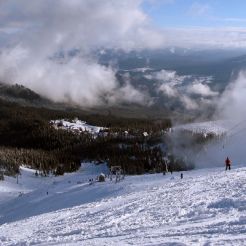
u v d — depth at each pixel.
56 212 36.16
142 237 15.96
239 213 19.33
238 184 31.47
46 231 22.55
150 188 45.31
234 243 12.93
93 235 18.41
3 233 24.45
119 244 14.71
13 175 191.88
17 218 68.50
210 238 13.98
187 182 41.62
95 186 82.69
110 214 26.45
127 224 20.77
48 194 96.69
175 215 21.30
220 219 18.03
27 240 19.12
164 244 13.69
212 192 29.02
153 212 23.70
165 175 82.62
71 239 18.12
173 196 30.44
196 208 22.39
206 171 73.62
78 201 68.94
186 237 14.69
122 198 37.91
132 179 85.19
